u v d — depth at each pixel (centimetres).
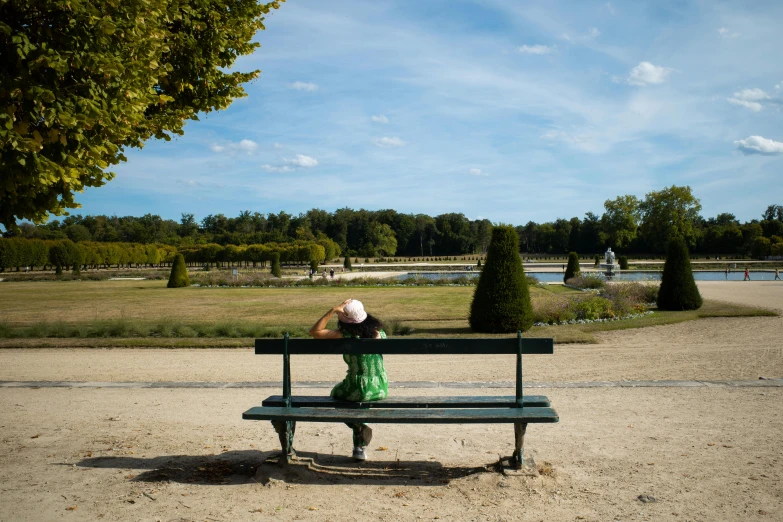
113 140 579
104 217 12738
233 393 808
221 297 2944
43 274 5694
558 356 1120
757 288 3028
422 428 606
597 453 508
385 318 1928
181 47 739
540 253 13225
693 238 9925
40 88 464
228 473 464
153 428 616
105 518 377
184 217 13825
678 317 1756
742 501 394
